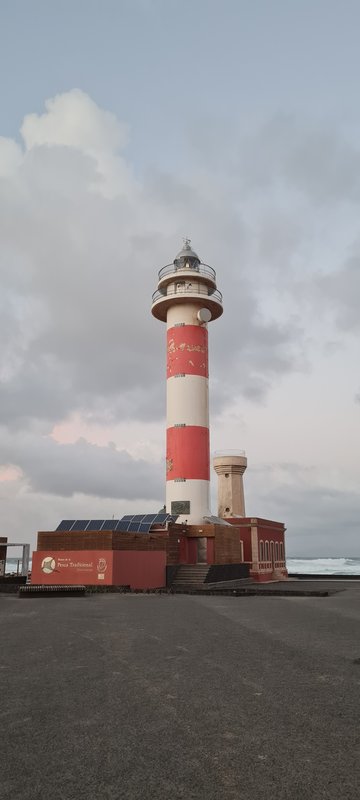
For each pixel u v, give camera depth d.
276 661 10.40
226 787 4.91
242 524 47.94
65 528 33.31
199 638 13.18
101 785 4.95
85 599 25.14
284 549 57.31
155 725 6.58
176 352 45.62
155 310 47.97
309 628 15.09
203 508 42.81
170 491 43.12
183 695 7.93
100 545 31.28
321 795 4.76
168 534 37.34
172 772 5.22
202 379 45.31
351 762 5.47
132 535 32.88
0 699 7.72
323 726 6.54
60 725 6.57
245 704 7.47
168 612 19.25
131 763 5.44
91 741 6.04
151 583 34.28
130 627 15.12
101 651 11.41
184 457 43.28
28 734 6.26
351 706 7.37
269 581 48.44
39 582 31.66
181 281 46.50
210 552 40.47
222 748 5.83
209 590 30.16
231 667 9.84
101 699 7.70
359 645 12.24
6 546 37.75
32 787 4.91
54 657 10.76
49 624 15.73
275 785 4.95
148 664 10.09
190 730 6.39
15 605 21.88
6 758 5.57
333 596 28.20
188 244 49.12
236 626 15.48
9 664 10.09
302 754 5.67
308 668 9.77
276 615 18.48
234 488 57.94
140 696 7.87
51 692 8.09
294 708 7.28
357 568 139.38
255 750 5.77
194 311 46.31
